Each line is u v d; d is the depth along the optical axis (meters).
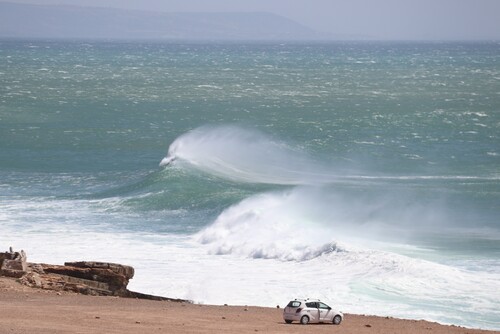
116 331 75.62
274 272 118.81
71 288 100.00
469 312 98.81
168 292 108.12
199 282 112.75
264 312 94.06
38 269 104.94
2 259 103.44
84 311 86.06
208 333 76.94
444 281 111.19
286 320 86.88
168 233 143.50
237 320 86.50
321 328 83.75
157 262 124.19
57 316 82.06
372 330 83.94
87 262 105.38
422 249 132.38
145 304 94.88
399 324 88.81
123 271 103.88
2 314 81.69
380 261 119.38
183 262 124.56
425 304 102.00
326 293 106.88
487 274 116.31
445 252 130.38
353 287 109.25
